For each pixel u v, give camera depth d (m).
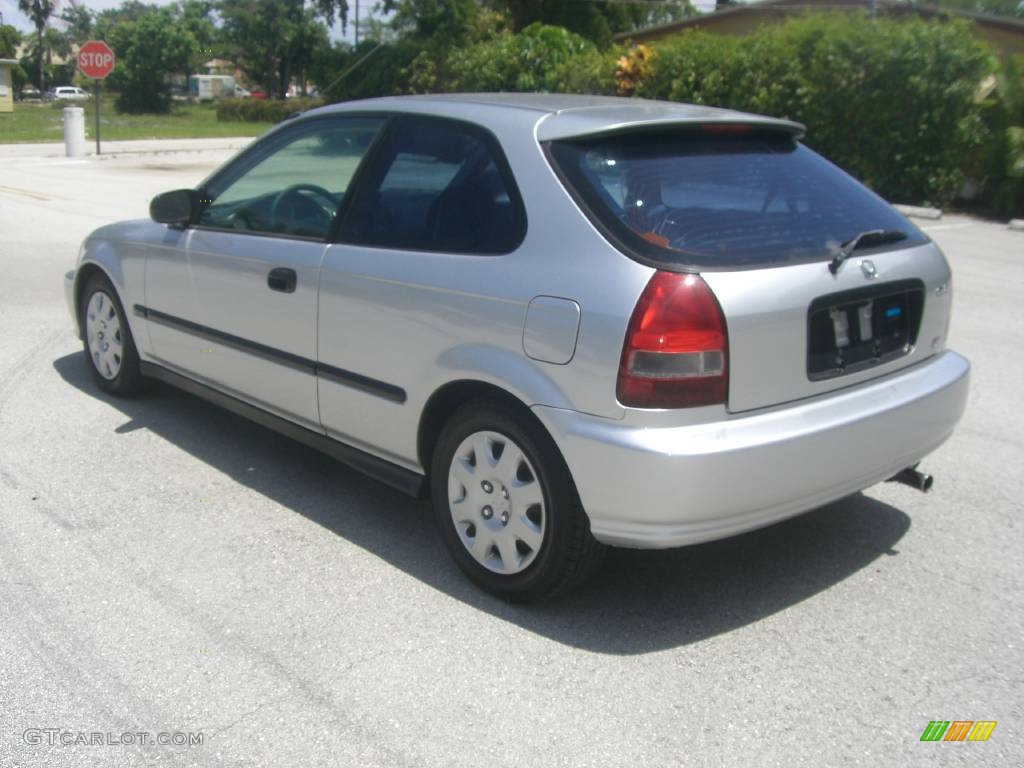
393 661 3.24
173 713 2.95
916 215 16.89
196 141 31.95
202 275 4.74
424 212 3.79
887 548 4.15
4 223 12.30
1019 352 7.52
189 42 65.31
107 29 80.12
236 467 4.85
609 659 3.28
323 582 3.75
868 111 17.39
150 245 5.11
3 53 93.50
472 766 2.75
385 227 3.92
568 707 3.02
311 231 4.23
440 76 33.81
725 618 3.56
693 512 3.08
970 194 18.22
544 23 36.41
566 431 3.19
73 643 3.29
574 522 3.33
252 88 85.88
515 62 27.64
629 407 3.07
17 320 7.52
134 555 3.91
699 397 3.07
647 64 21.14
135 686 3.07
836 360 3.44
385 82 36.44
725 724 2.96
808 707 3.05
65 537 4.04
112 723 2.90
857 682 3.19
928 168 17.33
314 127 4.45
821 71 17.81
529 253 3.37
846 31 17.58
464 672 3.18
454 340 3.54
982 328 8.34
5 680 3.09
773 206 3.55
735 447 3.08
